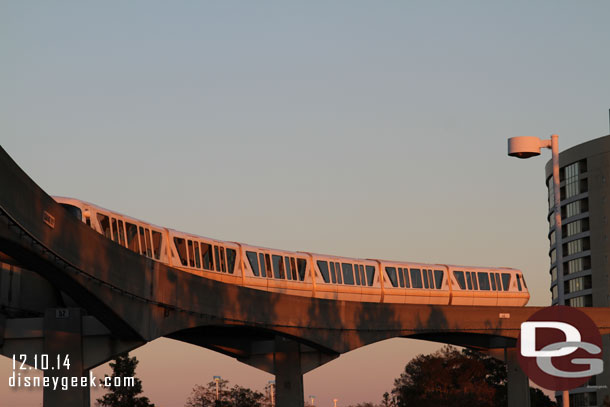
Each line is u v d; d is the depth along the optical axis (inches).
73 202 2388.0
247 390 4948.3
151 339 2267.5
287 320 2861.7
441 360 5246.1
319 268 3366.1
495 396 5300.2
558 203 1305.4
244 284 3068.4
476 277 3868.1
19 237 1612.9
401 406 5255.9
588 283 6314.0
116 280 2036.2
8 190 1470.2
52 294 2432.3
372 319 3157.0
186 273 2418.8
